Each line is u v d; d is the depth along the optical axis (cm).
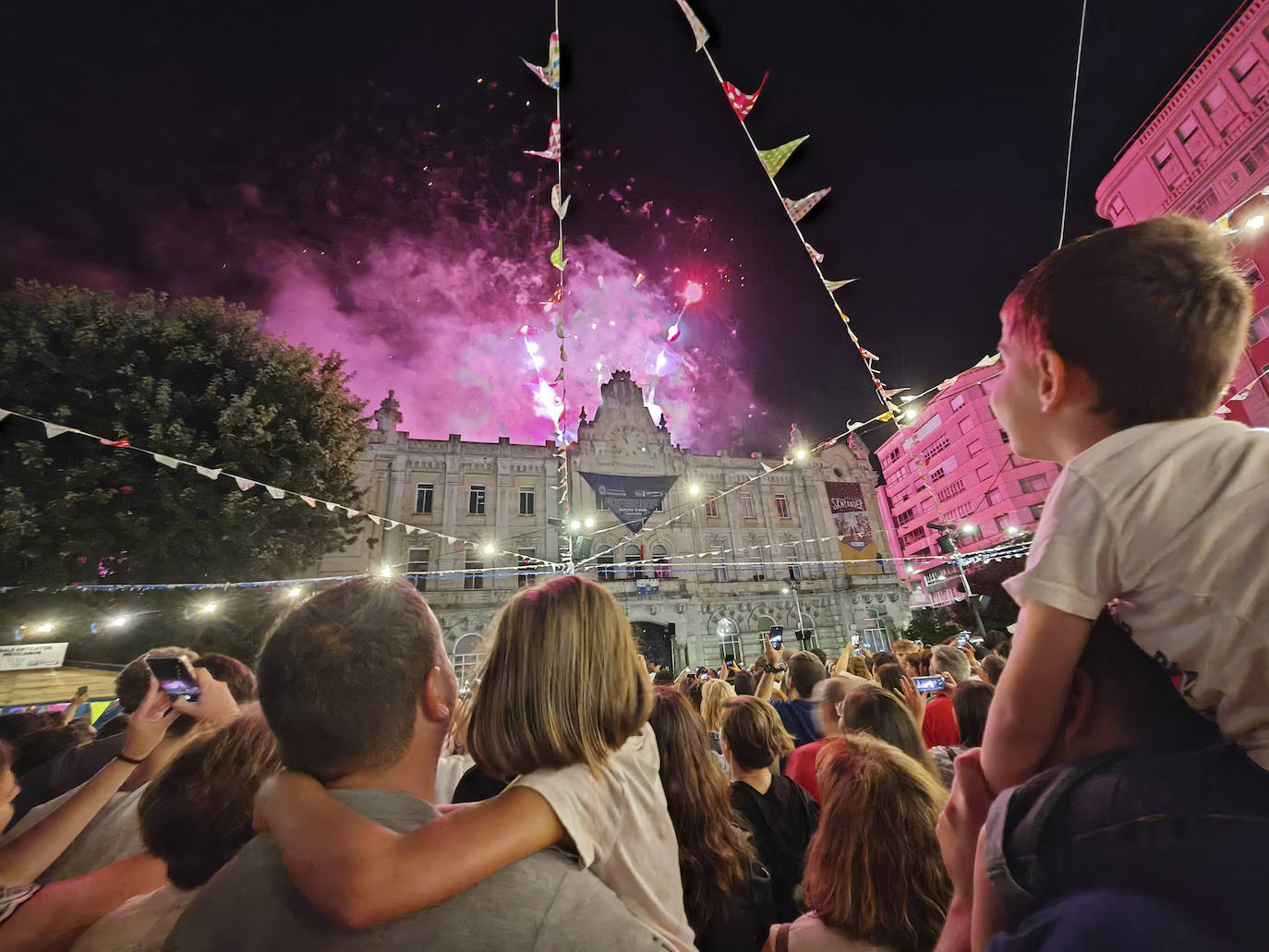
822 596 2912
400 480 2542
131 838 241
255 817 113
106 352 1395
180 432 1374
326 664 113
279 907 95
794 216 488
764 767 309
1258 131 2048
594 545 2667
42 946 173
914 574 3173
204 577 1373
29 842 202
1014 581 92
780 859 283
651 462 2945
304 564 1647
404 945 89
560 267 573
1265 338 1711
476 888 96
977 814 99
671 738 245
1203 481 78
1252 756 70
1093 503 85
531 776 123
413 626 125
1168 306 88
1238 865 63
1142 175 2462
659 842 149
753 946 225
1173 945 61
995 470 4291
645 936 107
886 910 182
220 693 256
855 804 200
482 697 145
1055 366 98
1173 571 76
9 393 1257
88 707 787
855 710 321
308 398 1734
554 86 509
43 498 1248
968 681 362
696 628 2680
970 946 92
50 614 1238
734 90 427
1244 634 69
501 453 2717
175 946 97
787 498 3141
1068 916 69
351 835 94
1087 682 85
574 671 138
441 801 273
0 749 241
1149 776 74
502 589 2461
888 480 5684
